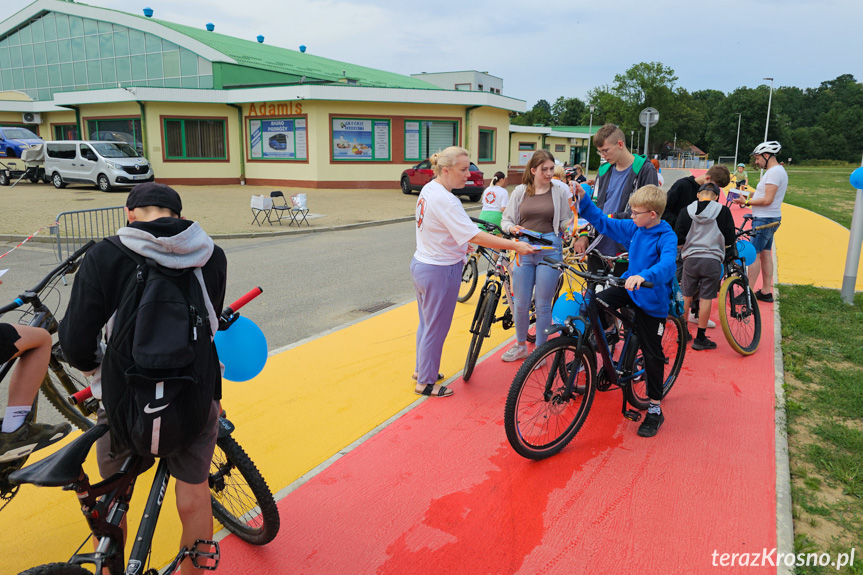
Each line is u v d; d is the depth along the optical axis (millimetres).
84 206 17078
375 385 4875
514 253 5094
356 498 3320
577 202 4176
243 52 29141
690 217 5664
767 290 7305
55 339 3340
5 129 25500
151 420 1956
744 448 3883
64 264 2895
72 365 2139
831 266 9820
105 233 12672
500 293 4883
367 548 2926
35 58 31297
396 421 4242
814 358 5469
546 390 3689
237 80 26938
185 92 24969
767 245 7156
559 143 45625
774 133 102500
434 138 26094
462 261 4445
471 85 43625
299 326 6512
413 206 19328
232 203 19312
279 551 2902
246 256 10719
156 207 2150
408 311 7078
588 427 4219
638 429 4102
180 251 2035
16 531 3031
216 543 2402
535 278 5121
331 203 19906
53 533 3023
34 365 2414
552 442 3789
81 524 3104
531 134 42812
